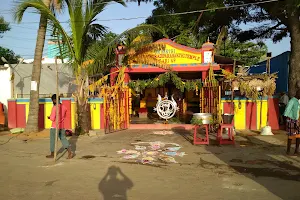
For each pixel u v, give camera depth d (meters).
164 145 9.75
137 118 17.06
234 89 12.72
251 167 7.12
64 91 17.84
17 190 5.51
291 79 13.43
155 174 6.52
